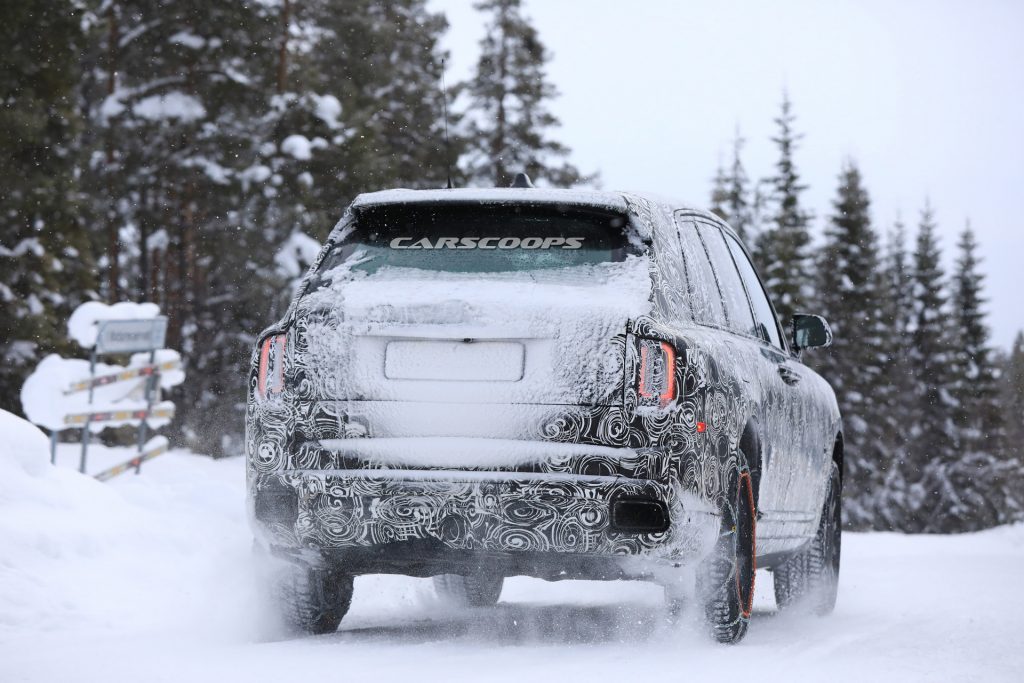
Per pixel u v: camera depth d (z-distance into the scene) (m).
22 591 14.35
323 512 10.70
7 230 63.03
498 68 107.94
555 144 108.25
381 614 14.67
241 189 78.00
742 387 11.99
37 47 65.00
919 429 153.50
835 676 9.65
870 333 136.75
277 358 11.10
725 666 10.05
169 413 30.50
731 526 11.38
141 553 18.02
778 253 130.00
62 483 19.47
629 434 10.44
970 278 172.62
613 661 10.18
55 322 62.91
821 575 15.84
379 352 10.80
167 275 89.06
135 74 82.44
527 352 10.58
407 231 11.60
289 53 83.25
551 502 10.30
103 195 80.44
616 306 10.70
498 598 16.19
